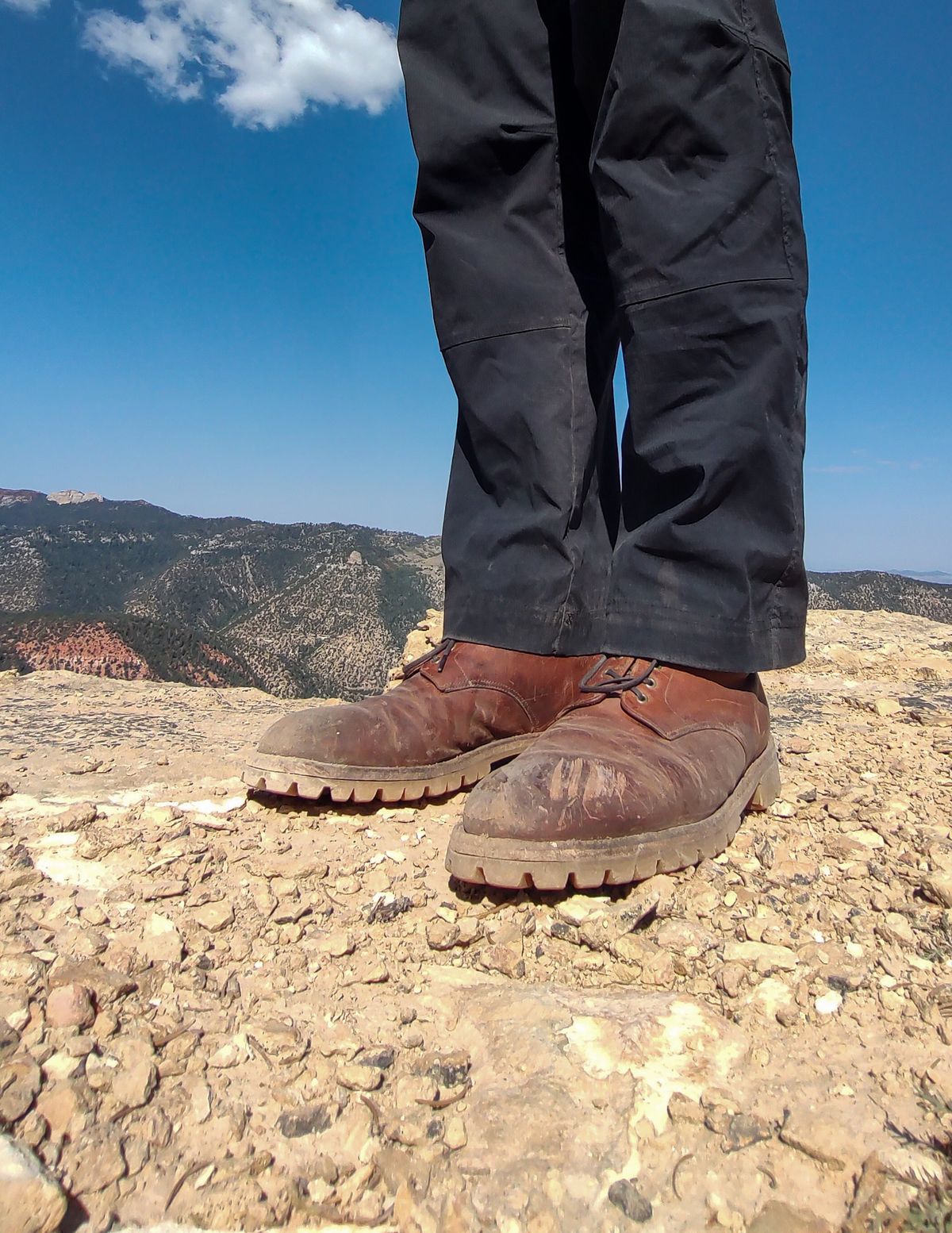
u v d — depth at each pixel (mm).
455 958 791
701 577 958
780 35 922
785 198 925
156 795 1153
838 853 932
